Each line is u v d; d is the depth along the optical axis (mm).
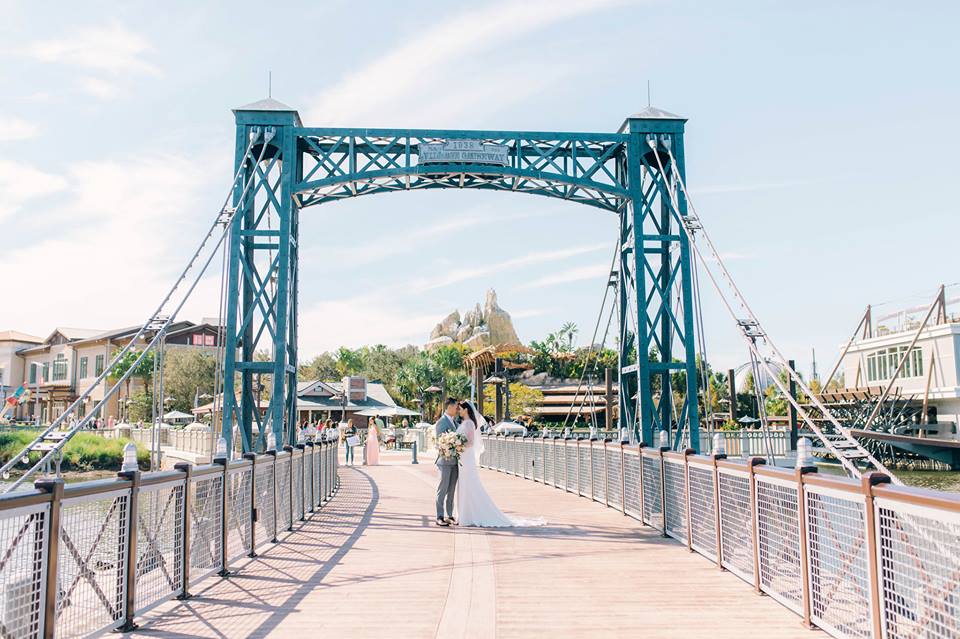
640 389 16859
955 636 4141
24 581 4629
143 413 61250
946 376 43719
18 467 41406
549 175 17109
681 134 17406
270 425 15875
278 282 15914
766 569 7215
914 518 4598
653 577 8047
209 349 68312
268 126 16484
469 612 6602
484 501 12117
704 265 16500
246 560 9062
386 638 5816
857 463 46625
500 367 34562
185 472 7164
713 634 5922
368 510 14477
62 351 78312
